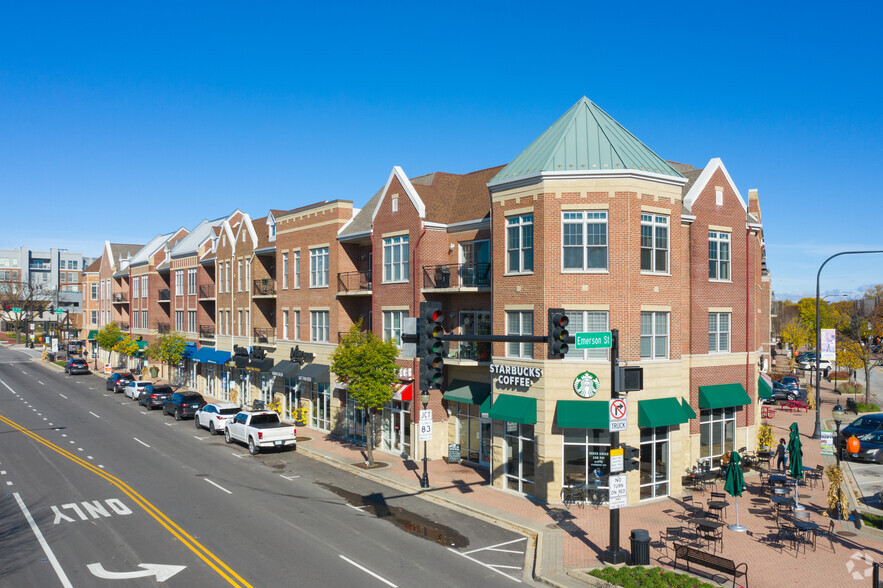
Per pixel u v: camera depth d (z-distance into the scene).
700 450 26.78
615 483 16.80
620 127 25.58
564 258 23.09
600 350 22.62
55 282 156.00
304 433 36.53
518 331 24.36
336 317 35.59
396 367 28.64
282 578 15.52
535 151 25.23
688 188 29.00
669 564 16.84
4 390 54.97
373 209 35.81
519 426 24.02
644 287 23.19
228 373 50.16
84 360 71.06
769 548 18.05
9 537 18.44
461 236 29.47
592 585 15.33
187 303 57.88
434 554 17.55
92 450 31.03
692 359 26.47
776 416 42.69
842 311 92.94
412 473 27.03
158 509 21.33
